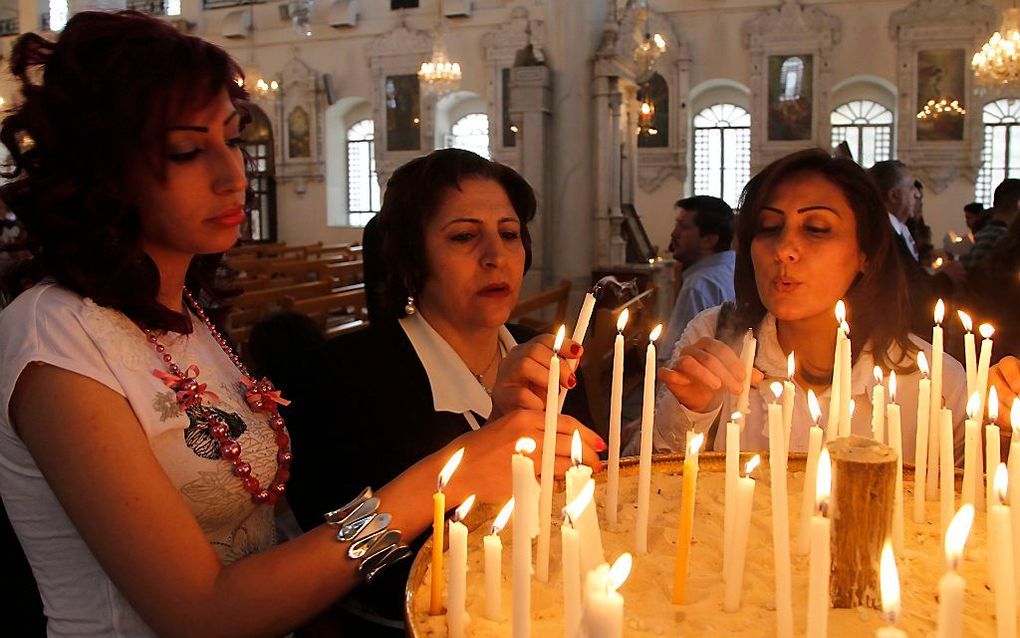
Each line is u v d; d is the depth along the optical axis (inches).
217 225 44.4
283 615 39.8
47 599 43.9
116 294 42.6
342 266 411.8
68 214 41.4
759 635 39.5
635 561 47.6
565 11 317.1
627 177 371.2
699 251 173.6
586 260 324.5
